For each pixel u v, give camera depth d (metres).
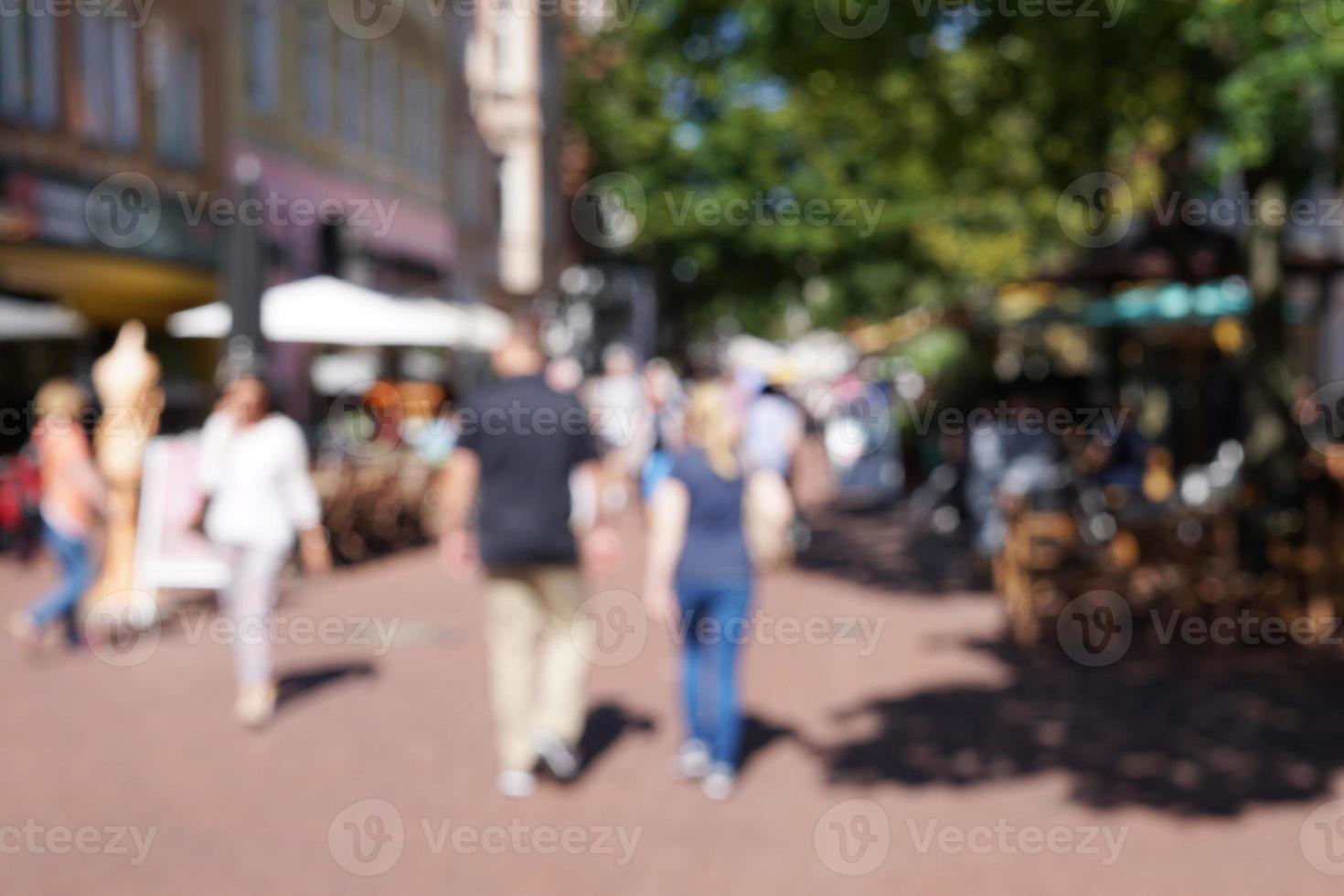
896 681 8.68
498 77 38.41
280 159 25.98
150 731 7.40
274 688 8.52
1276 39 9.66
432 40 34.78
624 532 17.88
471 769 6.73
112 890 5.06
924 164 14.41
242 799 6.19
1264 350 11.30
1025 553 10.30
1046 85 12.19
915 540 16.83
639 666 9.45
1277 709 7.79
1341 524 10.13
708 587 6.44
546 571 6.50
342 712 7.87
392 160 32.00
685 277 39.62
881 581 13.16
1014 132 13.82
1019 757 6.87
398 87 32.38
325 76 28.23
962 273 35.00
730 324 41.97
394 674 8.97
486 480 6.51
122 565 11.24
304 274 26.27
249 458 7.77
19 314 16.72
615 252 40.84
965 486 18.05
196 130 22.98
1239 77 10.02
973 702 8.05
